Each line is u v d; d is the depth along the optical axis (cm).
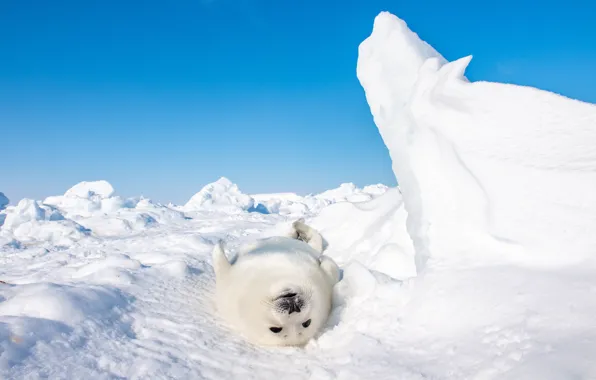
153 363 266
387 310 298
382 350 255
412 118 374
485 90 349
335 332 312
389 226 463
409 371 221
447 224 310
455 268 280
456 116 340
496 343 211
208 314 373
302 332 312
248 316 326
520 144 308
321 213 633
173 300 396
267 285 334
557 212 263
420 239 331
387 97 444
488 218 290
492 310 234
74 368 250
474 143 325
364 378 230
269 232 777
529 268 250
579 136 294
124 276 433
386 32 466
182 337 316
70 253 816
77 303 325
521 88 335
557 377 163
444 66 377
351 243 532
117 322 327
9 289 378
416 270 340
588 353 171
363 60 494
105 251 817
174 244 787
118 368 259
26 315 302
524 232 269
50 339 276
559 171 275
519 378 174
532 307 220
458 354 218
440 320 254
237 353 297
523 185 286
